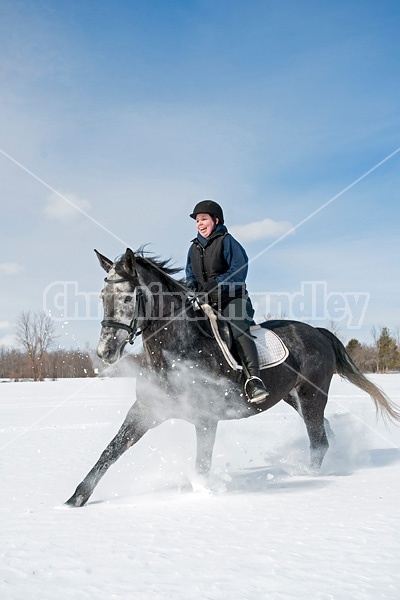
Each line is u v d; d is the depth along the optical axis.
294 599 2.67
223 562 3.22
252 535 3.77
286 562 3.20
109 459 5.04
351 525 3.96
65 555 3.41
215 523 4.12
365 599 2.65
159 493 5.40
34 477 6.29
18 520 4.32
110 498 5.22
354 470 6.52
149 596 2.75
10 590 2.86
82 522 4.23
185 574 3.04
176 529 3.97
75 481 6.04
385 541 3.56
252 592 2.77
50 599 2.74
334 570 3.05
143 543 3.64
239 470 6.69
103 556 3.38
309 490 5.34
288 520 4.15
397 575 2.97
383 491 5.16
